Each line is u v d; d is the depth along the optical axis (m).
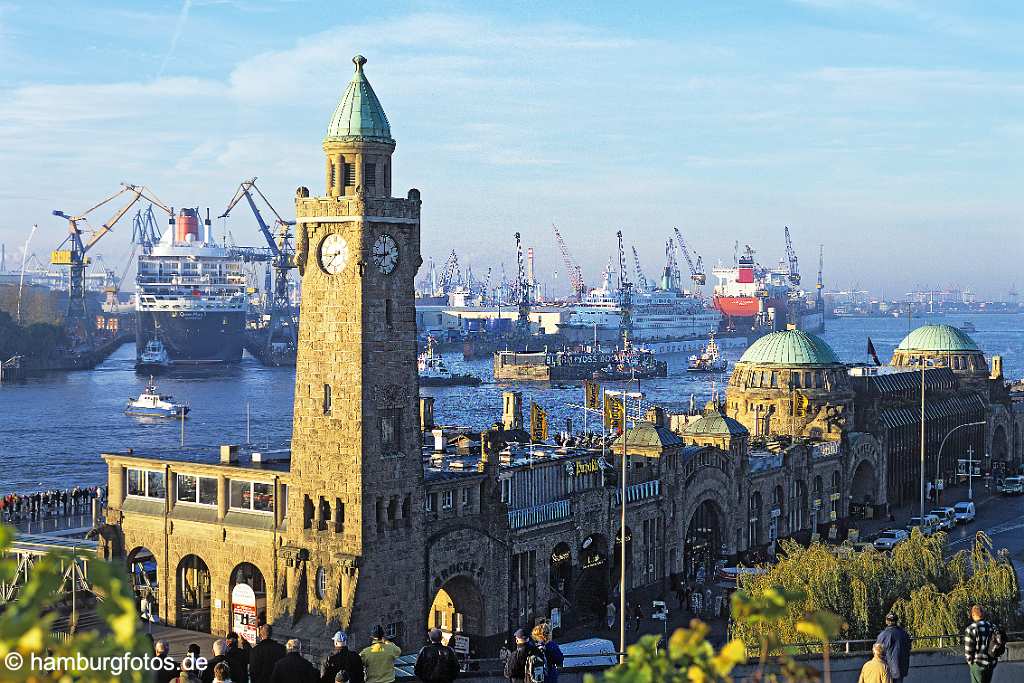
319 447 113.94
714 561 165.75
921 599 103.69
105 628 95.81
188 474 125.44
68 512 169.25
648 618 142.88
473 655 123.38
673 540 152.88
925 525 193.75
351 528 112.06
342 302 112.69
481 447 138.88
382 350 113.38
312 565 114.44
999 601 105.19
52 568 19.45
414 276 116.38
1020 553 180.38
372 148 113.62
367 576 111.88
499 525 124.56
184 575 126.88
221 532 121.62
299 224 115.06
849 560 114.44
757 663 67.94
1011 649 72.38
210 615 124.38
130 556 129.75
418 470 116.50
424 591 117.00
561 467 135.50
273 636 114.75
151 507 128.25
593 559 141.12
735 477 169.12
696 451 159.88
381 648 65.25
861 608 108.25
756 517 177.12
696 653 23.44
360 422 111.56
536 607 130.62
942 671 68.56
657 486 150.25
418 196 115.94
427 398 156.38
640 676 23.17
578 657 106.56
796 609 90.56
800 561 113.12
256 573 121.44
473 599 123.81
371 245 112.56
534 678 56.44
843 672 69.88
